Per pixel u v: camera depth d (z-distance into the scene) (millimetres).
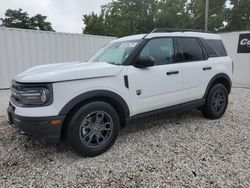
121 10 35906
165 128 4289
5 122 4707
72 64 3758
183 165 2955
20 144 3625
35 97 2844
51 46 9453
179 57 4125
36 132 2840
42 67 3709
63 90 2896
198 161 3049
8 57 8484
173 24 34500
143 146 3525
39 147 3520
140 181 2639
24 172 2842
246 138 3807
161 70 3789
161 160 3092
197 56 4422
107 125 3328
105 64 3451
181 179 2658
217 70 4660
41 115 2795
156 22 34469
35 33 8977
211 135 3945
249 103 6320
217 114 4785
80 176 2752
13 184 2602
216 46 4902
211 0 31875
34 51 9047
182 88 4109
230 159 3092
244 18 32125
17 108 2955
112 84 3271
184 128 4289
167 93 3904
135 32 34969
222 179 2641
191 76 4219
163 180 2646
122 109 3465
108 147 3340
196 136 3904
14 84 3162
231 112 5383
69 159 3158
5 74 8500
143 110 3672
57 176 2758
